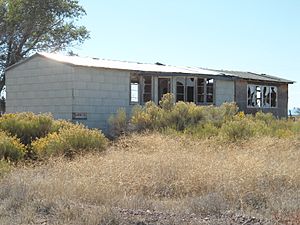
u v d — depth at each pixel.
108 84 22.34
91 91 21.77
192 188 8.77
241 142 14.91
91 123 21.70
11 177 9.37
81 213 6.67
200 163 10.23
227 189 8.29
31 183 8.70
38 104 22.97
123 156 11.26
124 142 14.77
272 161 10.94
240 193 8.12
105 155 12.45
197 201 7.54
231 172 9.20
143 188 8.88
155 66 27.16
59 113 21.88
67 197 7.77
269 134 17.42
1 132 13.89
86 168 9.91
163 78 25.08
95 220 6.30
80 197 7.88
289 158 11.88
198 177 9.07
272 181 9.07
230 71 31.88
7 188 8.23
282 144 14.50
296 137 16.44
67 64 21.47
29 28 38.25
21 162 12.05
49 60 22.45
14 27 37.62
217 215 7.00
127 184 8.84
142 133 17.33
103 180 8.77
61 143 13.07
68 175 9.45
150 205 7.68
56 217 6.64
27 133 15.21
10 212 7.00
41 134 15.43
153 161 10.19
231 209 7.36
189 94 26.14
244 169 9.41
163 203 7.95
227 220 6.61
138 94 23.69
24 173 9.95
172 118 19.00
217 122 19.33
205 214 7.07
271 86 31.77
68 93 21.44
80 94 21.42
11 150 12.48
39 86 22.95
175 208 7.51
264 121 21.38
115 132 19.73
